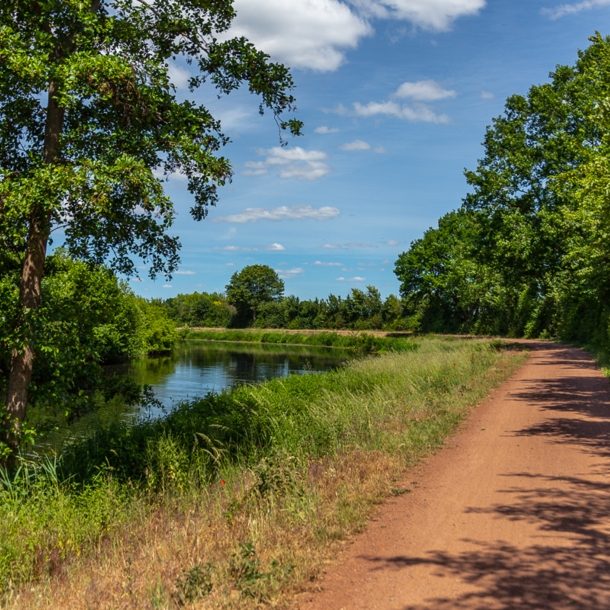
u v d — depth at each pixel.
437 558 4.68
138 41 10.11
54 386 9.98
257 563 4.38
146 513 6.95
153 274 10.84
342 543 5.12
